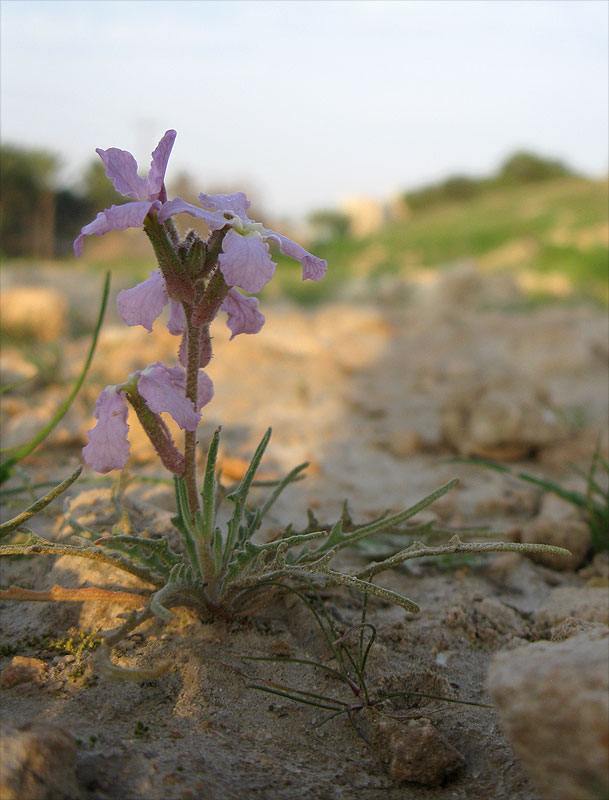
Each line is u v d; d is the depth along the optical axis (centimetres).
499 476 34
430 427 41
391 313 84
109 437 16
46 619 19
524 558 26
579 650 13
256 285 15
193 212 15
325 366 54
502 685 13
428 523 23
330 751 16
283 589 19
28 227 290
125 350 52
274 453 35
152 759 14
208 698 16
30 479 26
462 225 269
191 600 18
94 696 16
